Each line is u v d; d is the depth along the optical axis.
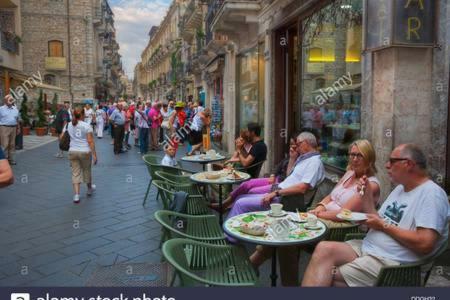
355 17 5.64
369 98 4.86
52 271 4.32
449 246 3.94
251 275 3.12
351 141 5.82
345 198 3.82
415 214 2.83
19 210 6.73
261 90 10.40
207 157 7.89
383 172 4.58
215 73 17.77
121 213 6.54
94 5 38.78
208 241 3.80
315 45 7.12
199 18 22.98
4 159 2.78
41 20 33.62
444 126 4.27
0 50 19.20
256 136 6.70
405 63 4.38
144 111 15.87
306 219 3.47
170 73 39.88
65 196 7.75
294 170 4.70
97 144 18.36
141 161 12.62
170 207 4.69
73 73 34.62
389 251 2.89
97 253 4.83
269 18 9.19
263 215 3.61
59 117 13.58
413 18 4.23
